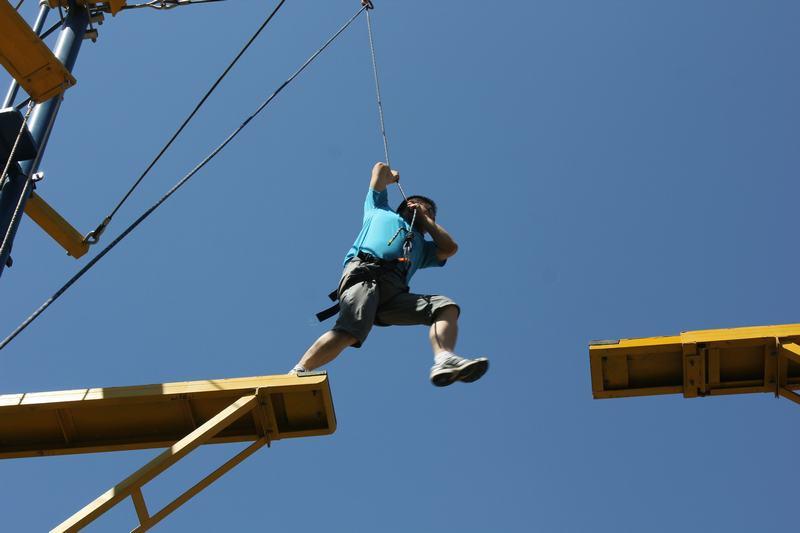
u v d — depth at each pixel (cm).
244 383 959
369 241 993
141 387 971
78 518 882
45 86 1068
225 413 934
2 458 1009
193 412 982
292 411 976
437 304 948
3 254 991
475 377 880
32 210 1123
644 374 1009
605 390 1017
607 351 984
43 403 968
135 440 1001
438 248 1033
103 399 966
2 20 1004
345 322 956
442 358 885
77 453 1007
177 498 930
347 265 988
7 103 1107
